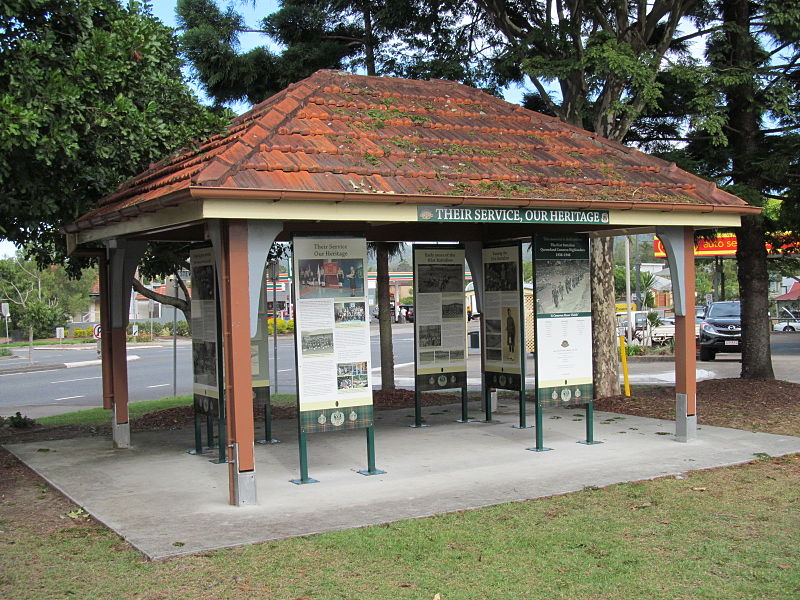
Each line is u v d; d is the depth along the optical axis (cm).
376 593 546
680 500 773
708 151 1512
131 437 1252
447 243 1405
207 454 1080
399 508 762
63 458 1086
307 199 768
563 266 1059
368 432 923
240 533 690
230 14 1656
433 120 1105
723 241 2966
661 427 1199
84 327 6712
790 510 733
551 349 1050
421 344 1257
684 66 1359
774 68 1435
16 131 812
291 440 1175
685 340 1082
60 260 1428
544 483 853
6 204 969
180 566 610
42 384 2589
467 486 848
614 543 643
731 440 1079
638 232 1167
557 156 1088
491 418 1328
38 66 909
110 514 771
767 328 1602
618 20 1473
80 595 556
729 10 1548
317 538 670
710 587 546
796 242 1677
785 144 1420
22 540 695
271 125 935
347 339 899
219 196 724
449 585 558
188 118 1097
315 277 880
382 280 1755
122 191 1032
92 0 998
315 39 1694
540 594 539
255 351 1148
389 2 1566
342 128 978
